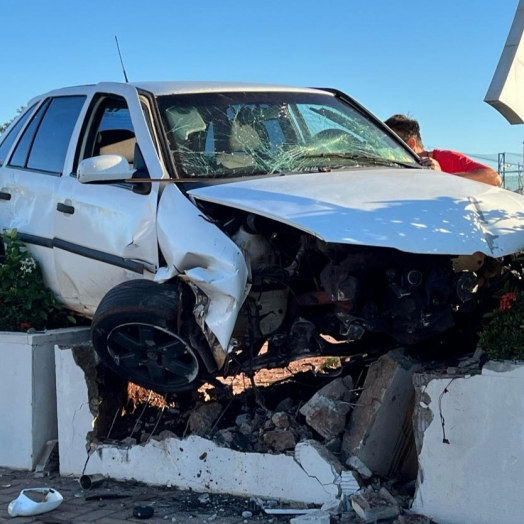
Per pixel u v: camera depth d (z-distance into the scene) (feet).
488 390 13.83
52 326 20.84
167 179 16.62
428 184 16.61
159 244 16.48
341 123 20.47
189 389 16.69
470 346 16.72
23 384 19.42
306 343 16.35
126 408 19.65
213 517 15.29
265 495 16.02
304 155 18.51
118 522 15.35
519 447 13.55
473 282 15.08
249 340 16.17
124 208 17.51
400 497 15.10
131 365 16.93
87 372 18.67
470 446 13.99
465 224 14.53
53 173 20.65
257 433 17.02
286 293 16.43
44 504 15.98
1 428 19.72
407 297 14.90
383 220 14.29
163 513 15.70
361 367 18.39
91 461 18.39
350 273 14.75
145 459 17.65
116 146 18.78
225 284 14.87
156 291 15.80
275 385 19.21
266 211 14.79
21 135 22.80
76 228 18.89
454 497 14.14
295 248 15.99
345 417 16.03
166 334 16.08
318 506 15.34
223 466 16.57
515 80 15.97
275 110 19.49
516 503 13.57
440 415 14.29
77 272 19.06
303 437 16.31
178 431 18.51
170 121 17.99
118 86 19.48
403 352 16.17
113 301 16.16
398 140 21.26
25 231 20.81
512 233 14.71
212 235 15.44
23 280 20.18
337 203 14.94
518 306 14.15
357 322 15.20
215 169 17.37
